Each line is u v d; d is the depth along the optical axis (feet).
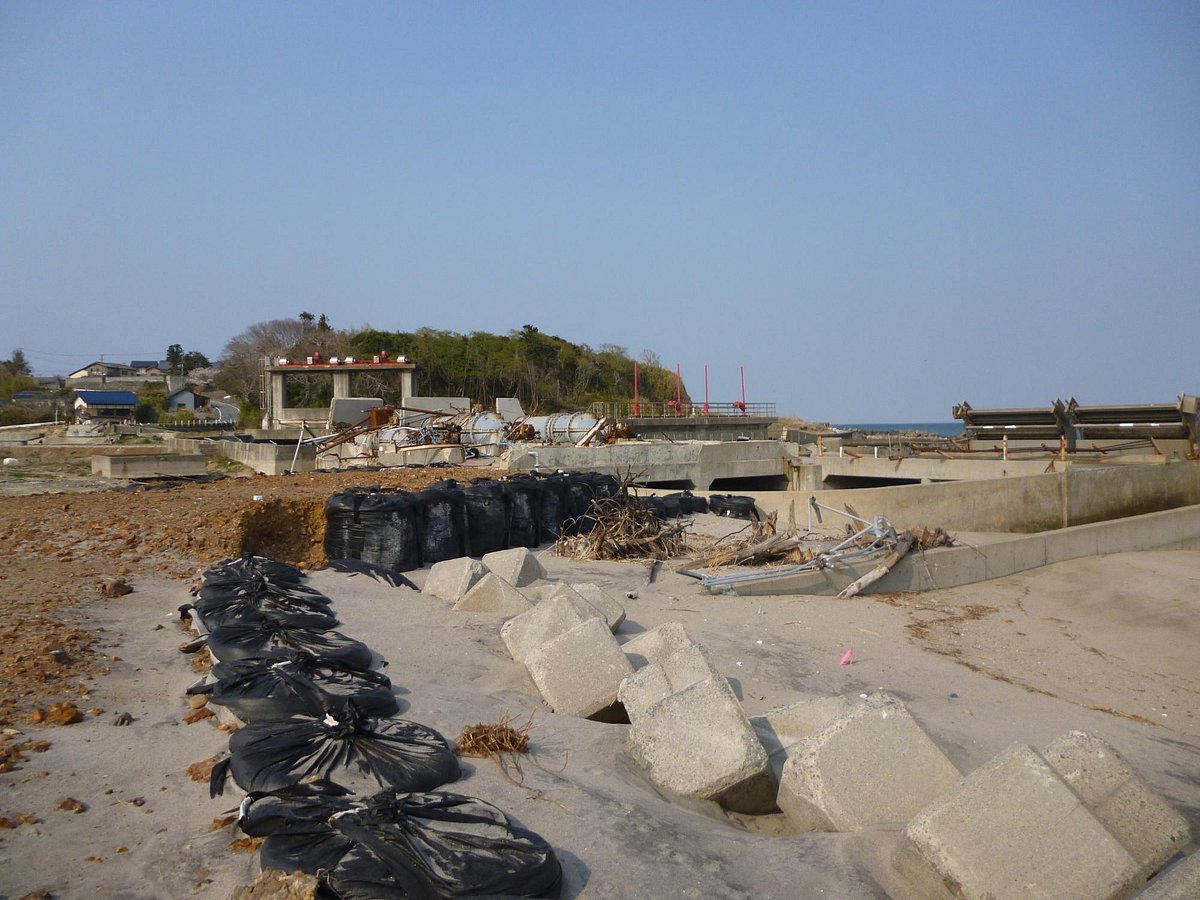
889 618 46.60
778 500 76.28
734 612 44.16
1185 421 98.78
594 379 309.83
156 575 39.04
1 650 25.20
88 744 19.71
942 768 18.26
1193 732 32.81
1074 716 32.83
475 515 53.42
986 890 14.19
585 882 14.57
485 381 272.10
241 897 12.57
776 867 15.52
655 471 103.45
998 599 54.03
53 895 13.56
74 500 59.52
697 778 19.84
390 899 12.71
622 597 45.03
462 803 15.81
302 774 16.90
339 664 23.77
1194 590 55.21
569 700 25.99
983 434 118.21
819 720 22.41
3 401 329.93
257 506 50.31
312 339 302.25
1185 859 14.35
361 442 121.90
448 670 28.86
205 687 22.75
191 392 346.13
